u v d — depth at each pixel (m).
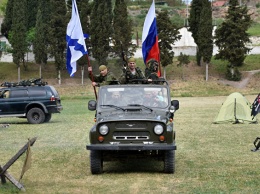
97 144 11.95
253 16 105.38
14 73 72.25
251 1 121.69
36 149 17.59
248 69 72.19
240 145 18.33
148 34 17.47
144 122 11.93
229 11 68.81
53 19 68.19
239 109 28.28
